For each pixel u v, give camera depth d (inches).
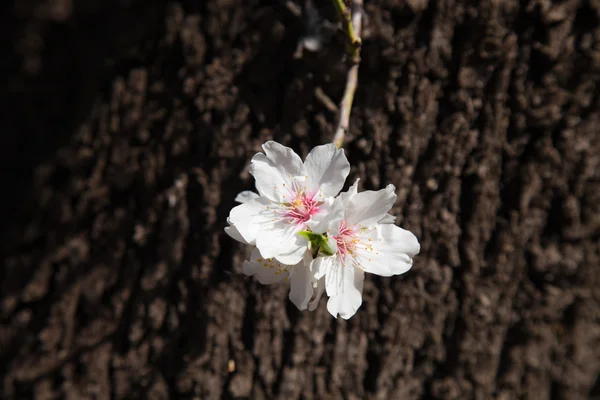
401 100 24.0
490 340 24.6
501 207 24.5
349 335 24.4
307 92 24.1
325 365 24.4
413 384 24.7
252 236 22.0
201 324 24.4
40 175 25.6
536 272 24.6
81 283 25.0
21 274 25.6
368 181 24.2
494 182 24.3
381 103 24.1
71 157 25.2
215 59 24.3
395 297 24.4
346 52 23.0
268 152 22.2
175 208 24.4
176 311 24.5
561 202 24.6
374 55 24.0
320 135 24.1
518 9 24.0
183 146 24.5
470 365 24.6
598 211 24.6
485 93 24.1
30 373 25.2
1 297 25.6
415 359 24.6
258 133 24.2
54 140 25.8
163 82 24.6
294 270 21.9
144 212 24.7
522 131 24.3
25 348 25.3
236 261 24.1
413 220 24.2
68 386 25.0
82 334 25.0
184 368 24.5
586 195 24.5
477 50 24.0
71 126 25.5
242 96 24.3
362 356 24.4
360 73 24.1
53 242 25.3
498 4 23.9
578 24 24.2
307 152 24.1
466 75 24.0
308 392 24.4
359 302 22.0
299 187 22.2
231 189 24.2
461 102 24.1
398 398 24.5
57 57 25.8
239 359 24.4
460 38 24.0
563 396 25.2
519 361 24.8
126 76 24.7
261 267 22.2
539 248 24.6
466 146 24.1
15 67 26.3
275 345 24.3
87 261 25.0
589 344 25.3
